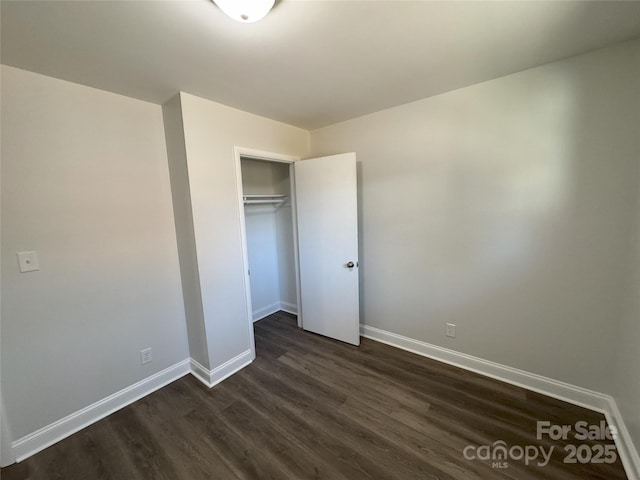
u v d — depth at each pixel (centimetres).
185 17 119
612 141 162
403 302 265
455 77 190
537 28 138
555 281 188
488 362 223
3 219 156
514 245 200
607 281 171
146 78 174
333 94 212
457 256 227
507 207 200
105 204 193
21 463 160
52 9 110
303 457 158
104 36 130
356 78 186
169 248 229
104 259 194
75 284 182
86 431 182
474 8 121
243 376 236
